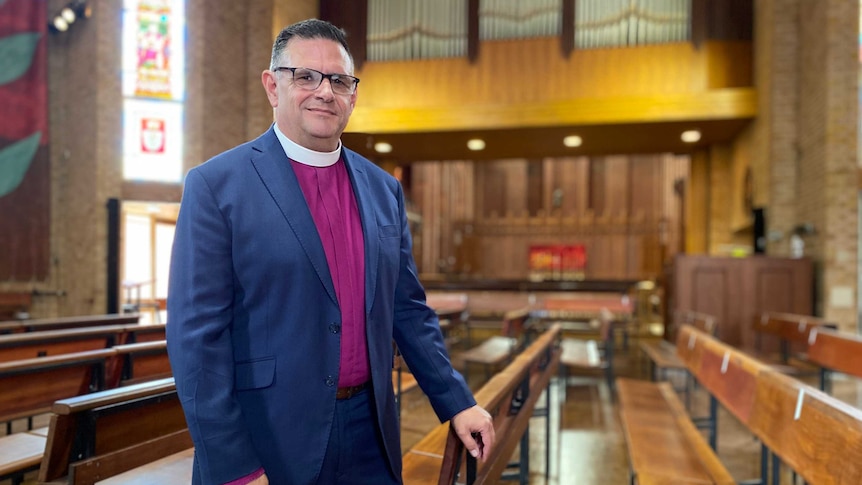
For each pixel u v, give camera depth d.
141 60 7.62
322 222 1.29
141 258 7.77
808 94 8.12
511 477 3.58
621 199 23.91
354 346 1.29
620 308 9.37
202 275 1.14
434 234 18.91
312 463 1.18
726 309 8.20
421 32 9.40
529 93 9.34
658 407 3.87
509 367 2.65
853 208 7.47
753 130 9.19
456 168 22.62
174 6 7.51
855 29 7.45
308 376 1.20
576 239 23.02
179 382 1.09
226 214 1.18
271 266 1.19
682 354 4.84
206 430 1.06
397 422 1.40
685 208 20.17
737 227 10.09
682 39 9.15
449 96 9.39
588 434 4.75
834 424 1.89
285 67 1.27
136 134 7.56
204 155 4.46
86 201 7.80
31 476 3.31
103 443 1.75
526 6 9.38
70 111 7.99
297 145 1.31
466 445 1.40
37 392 2.52
